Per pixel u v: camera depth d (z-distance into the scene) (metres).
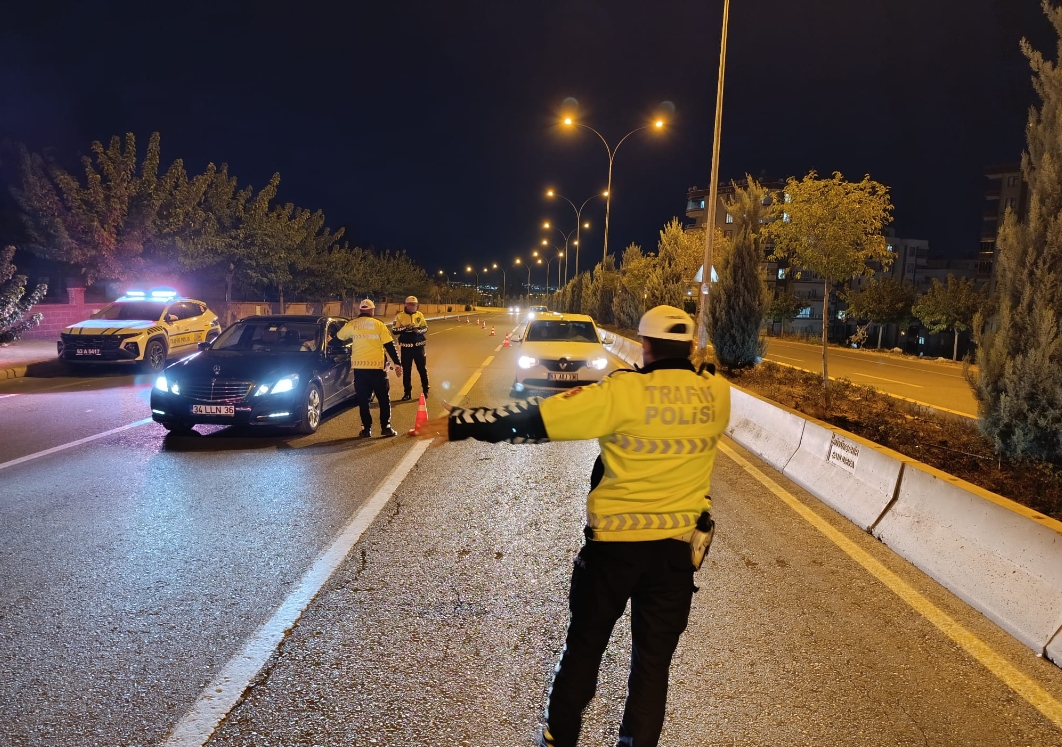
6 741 2.77
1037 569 3.98
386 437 8.88
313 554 4.89
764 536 5.52
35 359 15.74
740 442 9.19
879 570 4.85
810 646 3.76
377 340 8.73
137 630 3.73
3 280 17.41
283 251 29.58
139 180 22.33
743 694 3.28
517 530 5.51
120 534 5.20
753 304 16.48
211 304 27.70
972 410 13.53
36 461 7.38
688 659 3.59
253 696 3.13
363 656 3.51
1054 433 6.72
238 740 2.82
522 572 4.66
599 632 2.45
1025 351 6.91
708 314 17.48
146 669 3.34
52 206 20.17
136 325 15.42
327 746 2.79
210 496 6.22
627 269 38.34
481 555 4.95
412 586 4.39
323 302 40.97
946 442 8.60
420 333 11.95
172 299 17.23
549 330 13.48
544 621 3.95
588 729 2.99
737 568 4.85
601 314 45.88
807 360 25.59
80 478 6.73
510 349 23.98
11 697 3.09
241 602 4.10
